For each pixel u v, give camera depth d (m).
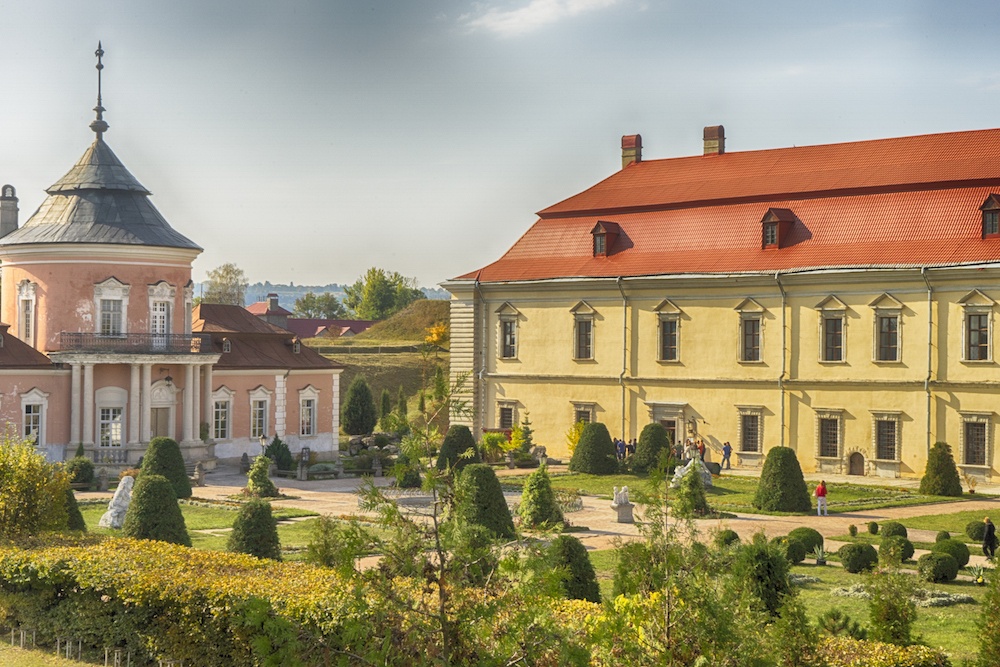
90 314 70.94
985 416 62.88
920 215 67.00
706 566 17.55
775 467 54.84
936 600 33.47
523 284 80.06
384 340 146.62
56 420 69.00
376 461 69.75
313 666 18.11
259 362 78.06
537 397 80.38
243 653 24.19
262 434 78.12
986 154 67.94
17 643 28.31
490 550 16.78
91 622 27.08
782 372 70.12
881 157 72.00
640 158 86.38
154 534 37.06
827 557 41.06
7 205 80.56
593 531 46.19
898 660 21.28
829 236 69.50
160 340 72.56
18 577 28.31
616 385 76.75
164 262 73.12
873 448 67.00
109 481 65.56
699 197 76.50
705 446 72.94
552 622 16.34
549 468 71.69
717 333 72.75
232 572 26.86
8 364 67.25
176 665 25.39
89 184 73.06
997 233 63.62
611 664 17.03
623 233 78.75
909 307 65.50
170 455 56.97
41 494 33.12
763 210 73.44
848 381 67.62
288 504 54.59
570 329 78.94
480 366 83.12
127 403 70.88
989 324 62.81
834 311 68.25
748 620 17.36
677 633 16.98
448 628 16.19
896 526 42.94
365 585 16.48
